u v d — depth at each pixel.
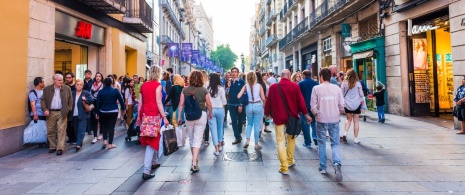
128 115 9.48
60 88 6.62
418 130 8.61
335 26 17.56
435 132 8.26
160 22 27.98
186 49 31.39
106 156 6.20
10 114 6.66
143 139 4.79
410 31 11.16
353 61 14.94
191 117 5.02
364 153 6.09
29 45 7.34
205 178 4.69
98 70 11.89
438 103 11.72
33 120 7.09
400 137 7.64
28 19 7.31
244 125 10.61
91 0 9.73
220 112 6.35
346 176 4.68
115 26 12.81
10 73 6.69
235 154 6.22
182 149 6.79
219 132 6.70
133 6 13.99
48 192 4.14
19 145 6.84
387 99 12.61
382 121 10.18
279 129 4.90
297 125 4.86
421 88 11.69
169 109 7.65
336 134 4.71
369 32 14.19
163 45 29.48
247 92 6.64
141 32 16.30
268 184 4.38
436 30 11.73
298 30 24.08
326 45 19.39
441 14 9.84
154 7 25.42
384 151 6.22
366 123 10.13
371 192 3.99
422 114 11.65
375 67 13.06
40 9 7.78
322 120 4.75
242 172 4.98
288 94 4.88
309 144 6.86
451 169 4.94
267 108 5.02
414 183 4.31
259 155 6.12
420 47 11.70
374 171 4.91
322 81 4.89
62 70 10.47
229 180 4.58
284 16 30.34
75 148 6.95
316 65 21.78
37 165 5.57
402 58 11.64
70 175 4.92
